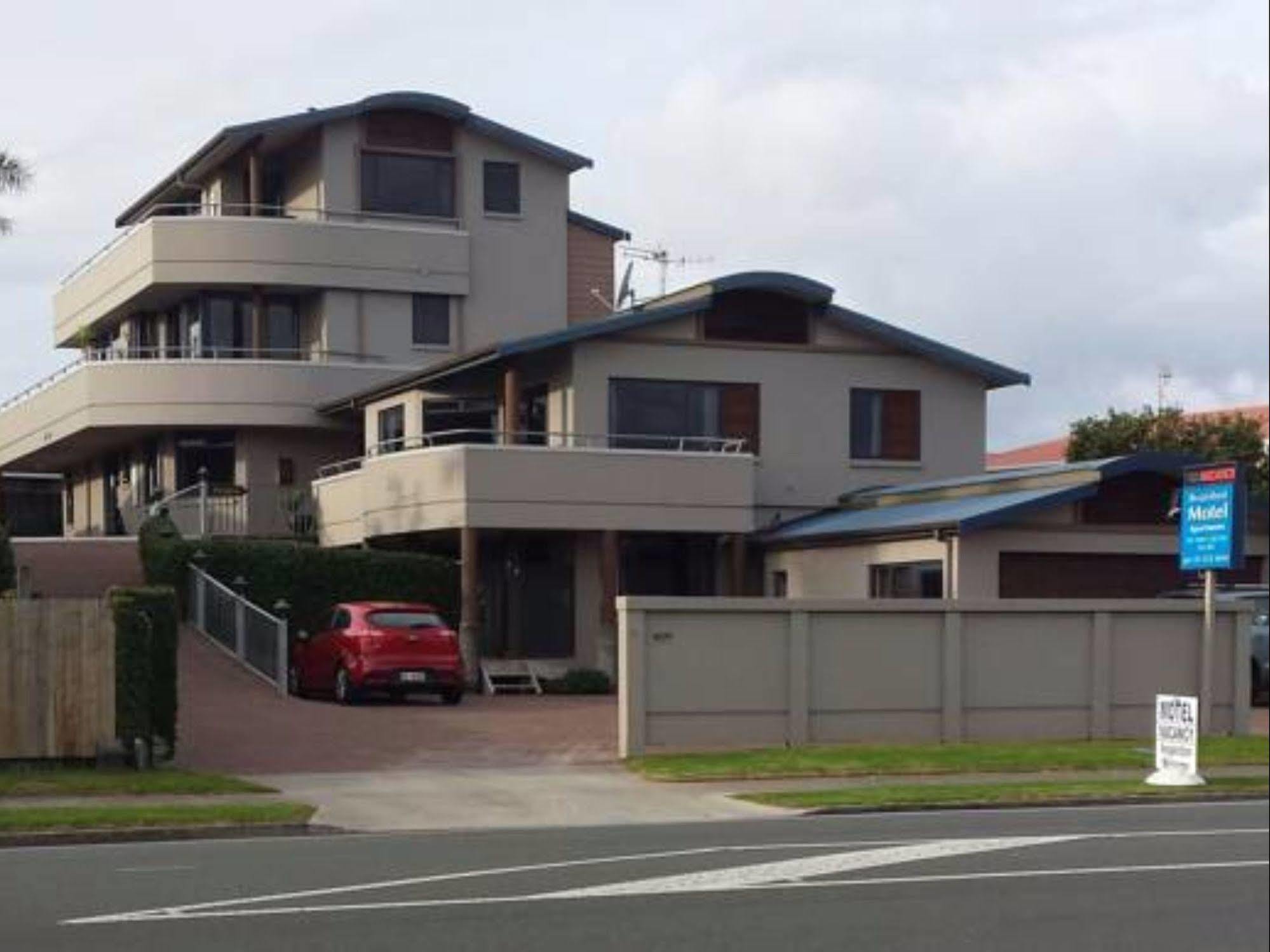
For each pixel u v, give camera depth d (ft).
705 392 108.78
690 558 110.11
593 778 61.72
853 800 55.52
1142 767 66.23
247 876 38.58
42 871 39.63
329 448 133.59
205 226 129.39
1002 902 35.88
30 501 181.98
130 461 145.38
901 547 96.48
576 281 147.23
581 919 33.24
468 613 97.50
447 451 98.94
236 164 139.33
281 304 135.74
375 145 134.92
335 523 114.11
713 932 32.04
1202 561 75.66
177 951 29.68
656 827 50.01
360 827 49.52
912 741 73.10
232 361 128.16
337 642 83.35
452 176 137.69
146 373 128.47
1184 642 78.38
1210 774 64.95
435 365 110.83
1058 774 64.23
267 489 128.06
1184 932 32.86
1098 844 45.50
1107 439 161.89
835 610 72.23
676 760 65.72
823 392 112.27
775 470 110.42
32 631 59.00
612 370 105.91
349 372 130.21
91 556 117.08
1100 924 33.58
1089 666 76.48
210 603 94.38
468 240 136.87
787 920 33.47
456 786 58.59
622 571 108.47
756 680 70.64
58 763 59.16
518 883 37.60
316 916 33.30
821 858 42.14
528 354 105.81
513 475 98.22
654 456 101.45
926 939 31.76
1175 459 94.48
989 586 92.27
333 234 131.23
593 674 99.66
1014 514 91.66
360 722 74.08
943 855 42.80
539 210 140.97
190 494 128.88
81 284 152.66
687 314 107.86
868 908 34.88
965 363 115.24
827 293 110.73
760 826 50.16
